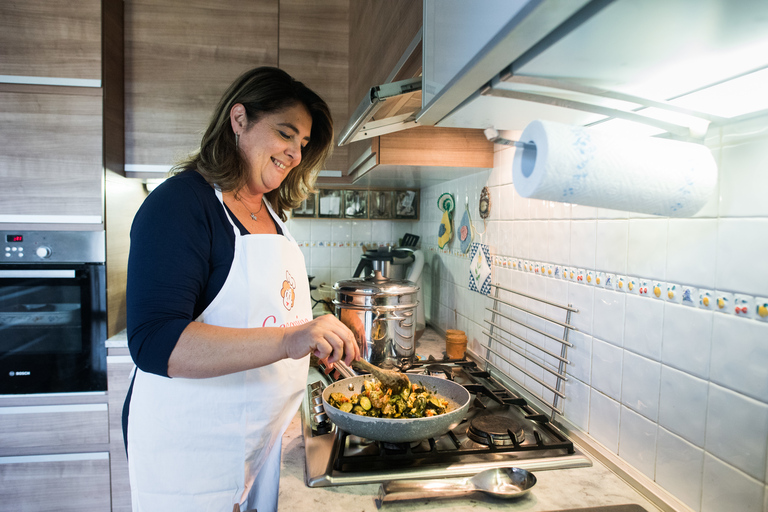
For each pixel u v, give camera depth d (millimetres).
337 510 698
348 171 2027
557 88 550
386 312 1401
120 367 1676
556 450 885
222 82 1885
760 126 583
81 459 1671
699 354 675
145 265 699
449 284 1928
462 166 1435
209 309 813
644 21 354
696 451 680
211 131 856
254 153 864
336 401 988
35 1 1610
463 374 1363
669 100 581
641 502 726
